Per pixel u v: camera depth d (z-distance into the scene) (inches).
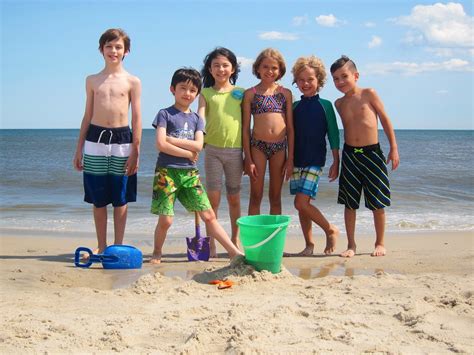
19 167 797.2
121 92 214.4
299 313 139.3
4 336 121.8
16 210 392.2
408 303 146.2
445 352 114.2
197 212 214.8
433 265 205.0
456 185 547.5
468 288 165.0
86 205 418.9
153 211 209.8
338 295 158.1
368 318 136.1
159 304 149.8
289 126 224.7
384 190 223.9
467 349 115.5
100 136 213.8
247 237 181.6
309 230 230.8
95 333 125.3
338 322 131.7
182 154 205.0
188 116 210.4
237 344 115.5
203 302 151.2
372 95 223.5
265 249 179.9
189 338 121.2
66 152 1291.8
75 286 175.3
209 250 219.1
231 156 220.5
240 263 186.5
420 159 991.0
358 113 222.8
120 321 133.0
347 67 223.3
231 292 162.6
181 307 146.1
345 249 247.4
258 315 136.5
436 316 137.4
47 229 314.3
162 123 205.6
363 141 223.0
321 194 455.8
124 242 269.0
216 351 115.0
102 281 182.1
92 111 218.1
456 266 202.5
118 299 155.2
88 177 216.7
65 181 591.5
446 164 848.9
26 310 143.6
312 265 207.6
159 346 118.0
